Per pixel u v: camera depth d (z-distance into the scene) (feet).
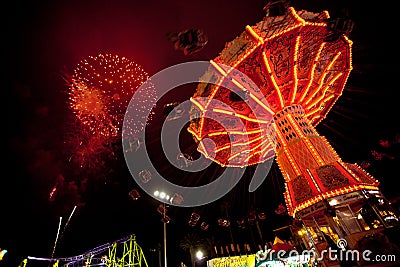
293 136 38.70
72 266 56.49
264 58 36.55
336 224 29.96
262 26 36.50
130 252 66.74
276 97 40.22
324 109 48.73
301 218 32.86
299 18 34.83
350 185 30.53
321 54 40.98
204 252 104.32
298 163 36.73
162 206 50.31
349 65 43.29
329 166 33.12
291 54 37.52
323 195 30.86
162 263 101.45
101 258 64.44
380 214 29.66
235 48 38.11
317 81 42.57
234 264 64.13
